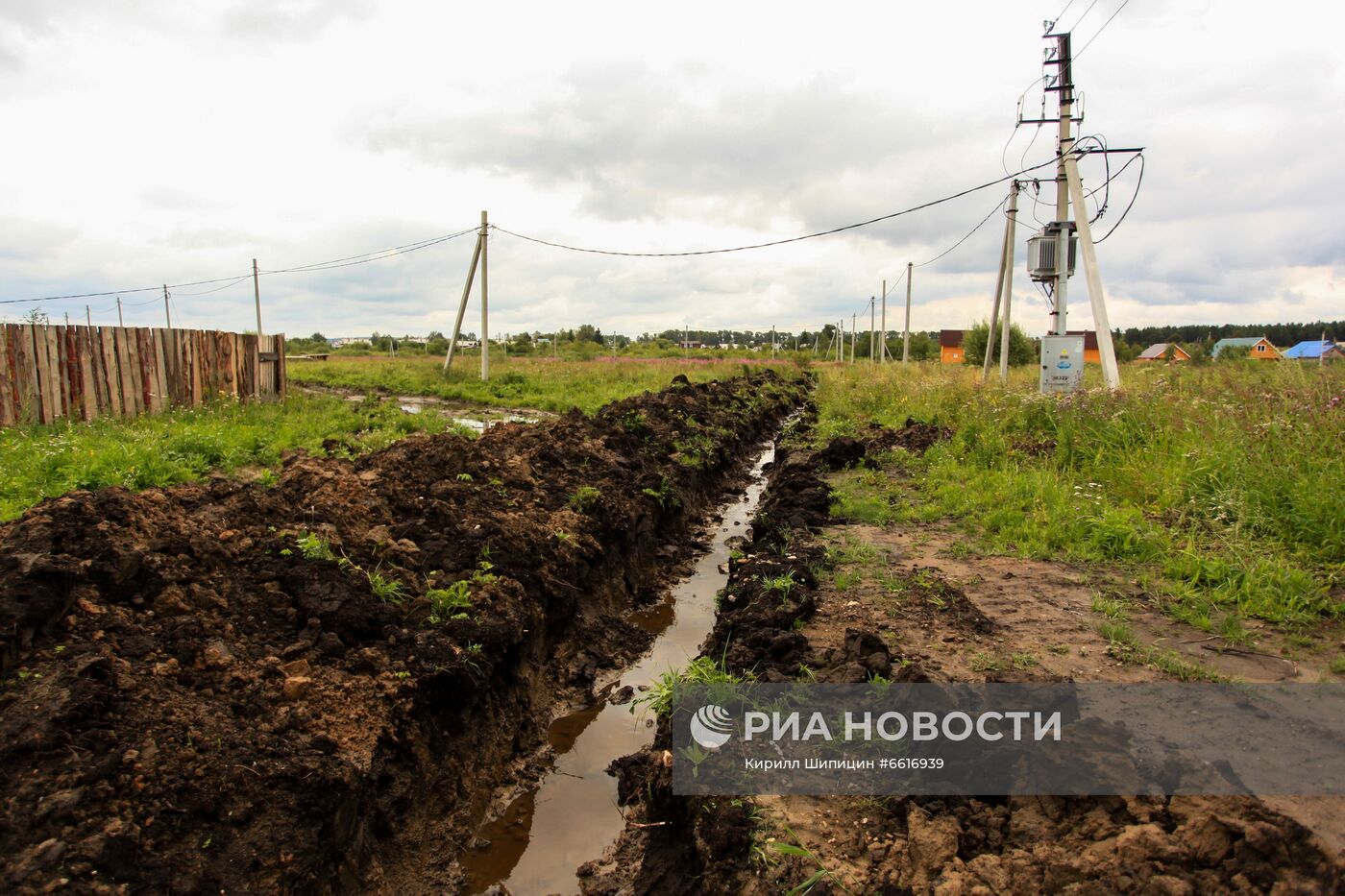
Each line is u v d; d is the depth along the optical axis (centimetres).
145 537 454
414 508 657
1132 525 705
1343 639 494
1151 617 543
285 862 338
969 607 555
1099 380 1697
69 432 1058
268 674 414
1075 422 1082
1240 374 1497
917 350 6969
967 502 851
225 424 1311
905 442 1269
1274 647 487
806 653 496
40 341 1240
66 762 319
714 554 973
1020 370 2486
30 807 301
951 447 1141
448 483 728
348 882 370
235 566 480
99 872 295
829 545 738
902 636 520
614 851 431
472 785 476
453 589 550
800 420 1789
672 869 387
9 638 354
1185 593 564
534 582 629
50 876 283
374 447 1167
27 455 908
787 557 677
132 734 345
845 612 566
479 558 618
